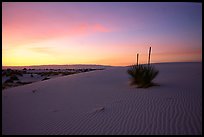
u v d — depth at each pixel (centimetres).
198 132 496
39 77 4116
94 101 944
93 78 1995
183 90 995
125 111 723
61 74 4850
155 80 1468
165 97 862
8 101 1155
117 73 2281
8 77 3666
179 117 600
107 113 721
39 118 748
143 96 930
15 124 698
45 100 1095
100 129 581
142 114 668
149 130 536
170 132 511
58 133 583
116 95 1028
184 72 1944
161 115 636
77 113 761
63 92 1302
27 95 1322
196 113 620
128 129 559
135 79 1315
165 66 2848
